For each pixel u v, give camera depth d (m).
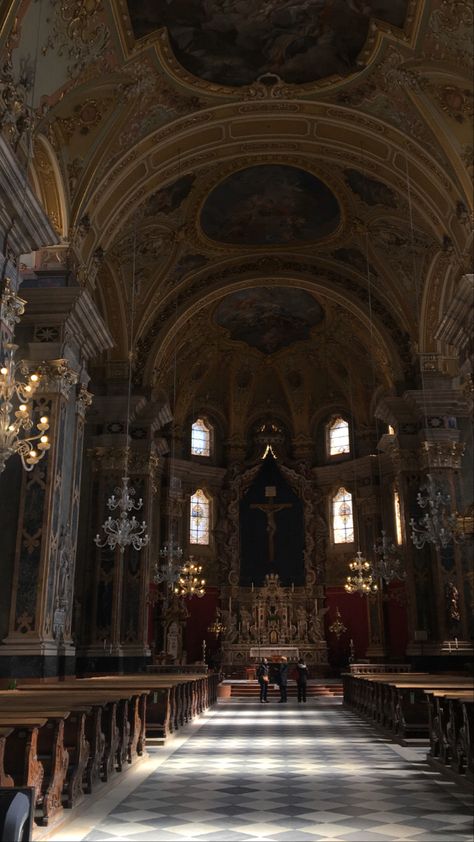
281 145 17.38
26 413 8.73
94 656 19.64
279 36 13.87
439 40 13.09
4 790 3.53
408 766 8.62
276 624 28.78
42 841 5.07
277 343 29.38
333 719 15.46
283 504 30.67
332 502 30.31
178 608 26.42
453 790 7.08
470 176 14.52
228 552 29.97
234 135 16.92
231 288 22.67
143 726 9.61
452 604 19.72
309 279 22.42
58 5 11.49
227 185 18.83
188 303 22.56
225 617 28.95
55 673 12.81
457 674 19.05
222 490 30.73
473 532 15.46
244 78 15.07
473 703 7.05
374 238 20.25
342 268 22.23
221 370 30.33
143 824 5.66
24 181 10.45
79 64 12.84
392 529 27.38
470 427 20.80
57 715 5.69
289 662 27.78
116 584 20.22
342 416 30.77
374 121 15.73
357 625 28.31
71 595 14.19
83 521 20.88
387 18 13.24
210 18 13.32
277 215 20.23
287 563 30.12
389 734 11.73
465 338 15.11
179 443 29.42
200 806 6.35
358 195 18.78
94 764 6.80
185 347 27.25
